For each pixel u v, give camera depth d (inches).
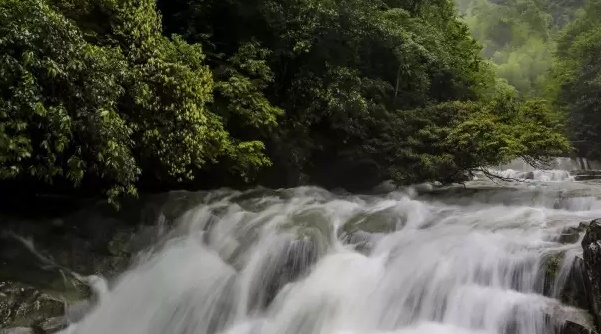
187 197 375.2
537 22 2406.5
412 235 303.1
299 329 249.4
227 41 474.0
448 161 446.3
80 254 295.7
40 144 234.2
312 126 494.0
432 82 659.4
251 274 284.0
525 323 211.8
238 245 307.6
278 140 449.7
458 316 232.7
